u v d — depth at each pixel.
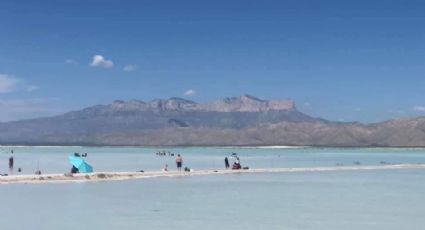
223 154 145.75
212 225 26.14
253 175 56.34
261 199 35.81
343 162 95.94
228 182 47.84
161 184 45.41
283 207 32.03
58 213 29.50
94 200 34.81
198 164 84.00
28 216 28.50
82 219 27.70
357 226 26.00
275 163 91.12
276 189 42.12
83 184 44.44
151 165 78.38
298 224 26.44
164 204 33.25
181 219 27.77
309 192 40.22
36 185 42.75
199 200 35.19
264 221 27.20
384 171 65.19
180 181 48.41
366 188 43.25
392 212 30.19
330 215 29.06
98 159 102.44
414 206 32.56
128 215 28.98
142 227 25.66
